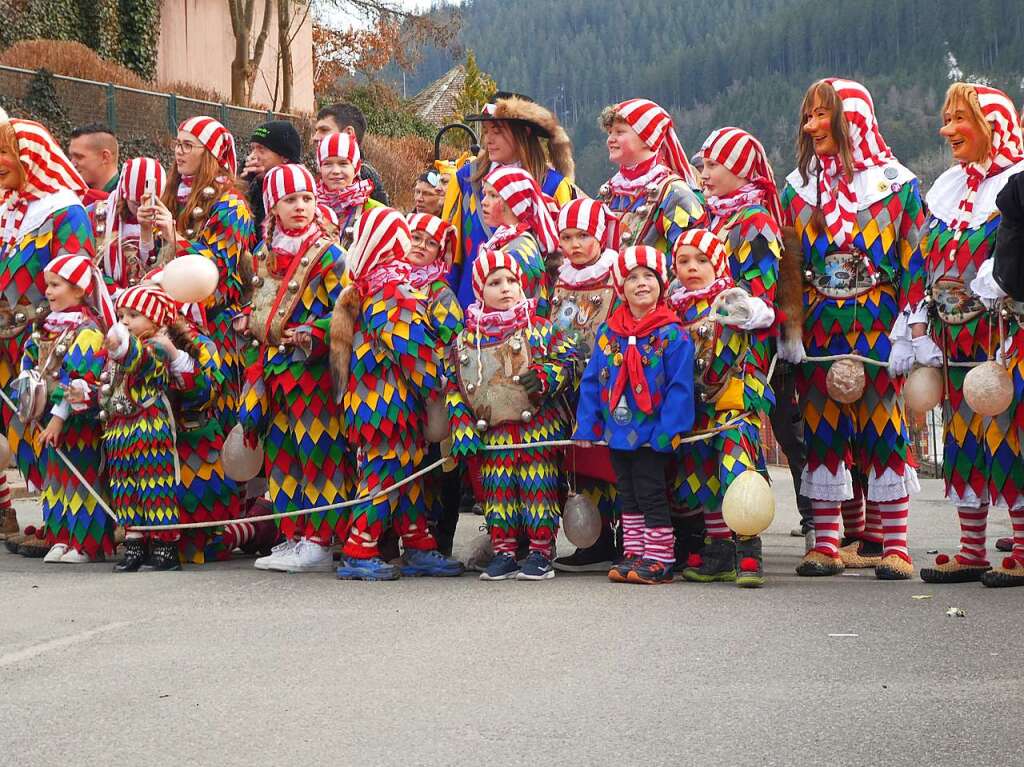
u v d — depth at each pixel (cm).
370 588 599
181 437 668
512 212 669
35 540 719
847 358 628
